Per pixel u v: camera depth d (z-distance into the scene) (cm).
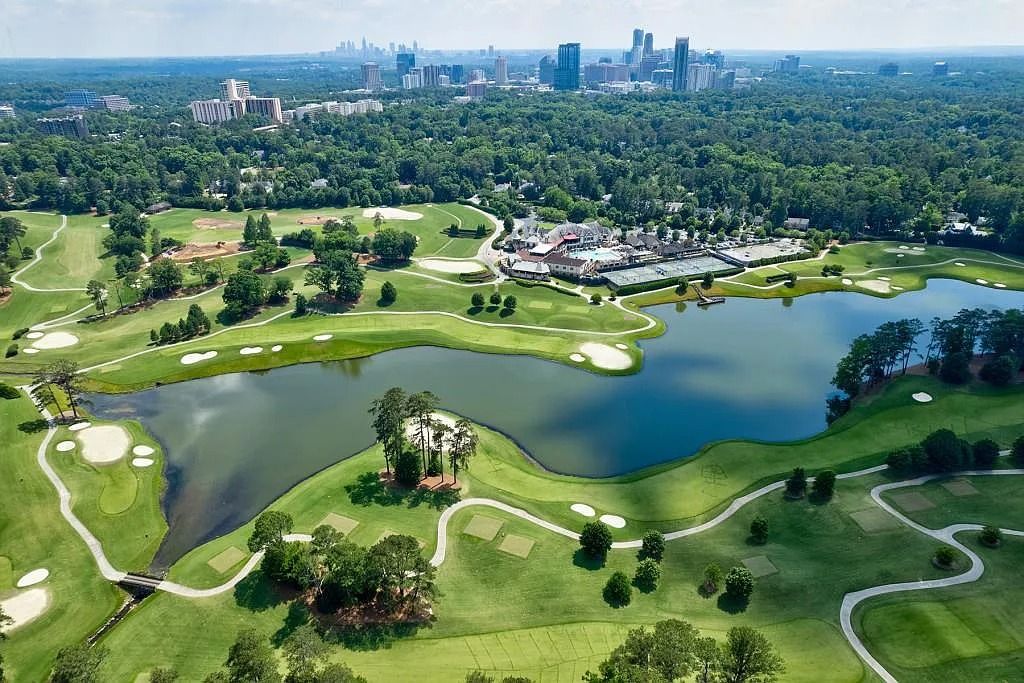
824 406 12144
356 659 6556
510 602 7356
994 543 8081
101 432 10881
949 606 7181
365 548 8019
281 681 5653
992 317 12838
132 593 7669
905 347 12594
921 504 8925
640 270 19112
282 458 10350
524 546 8231
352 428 11244
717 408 12025
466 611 7219
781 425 11462
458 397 12262
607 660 6334
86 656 5888
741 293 17962
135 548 8338
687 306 17238
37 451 10269
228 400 12194
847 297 18038
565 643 6788
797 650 6675
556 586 7588
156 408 11869
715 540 8400
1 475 9612
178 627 7019
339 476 9644
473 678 5516
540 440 10881
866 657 6588
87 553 8212
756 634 5803
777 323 16188
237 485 9675
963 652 6594
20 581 7738
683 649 5719
